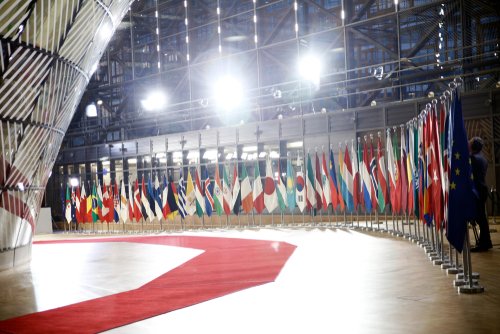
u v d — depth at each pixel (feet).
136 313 24.21
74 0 41.29
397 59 91.04
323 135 91.20
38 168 48.03
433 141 32.65
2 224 43.83
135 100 126.00
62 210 131.95
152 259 49.01
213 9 112.47
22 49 38.96
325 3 98.63
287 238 62.08
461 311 21.22
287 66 102.78
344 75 97.19
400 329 18.95
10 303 28.91
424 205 37.91
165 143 113.60
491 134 73.67
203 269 39.58
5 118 40.55
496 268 31.09
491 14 80.48
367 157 64.59
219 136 105.50
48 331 21.58
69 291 32.35
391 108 83.71
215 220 101.91
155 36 122.42
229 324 21.22
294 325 20.45
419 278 29.73
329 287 28.60
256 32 104.27
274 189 80.89
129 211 95.66
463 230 24.93
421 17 89.30
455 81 26.02
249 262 41.88
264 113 106.52
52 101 45.78
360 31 94.22
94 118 134.62
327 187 73.92
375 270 33.63
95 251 61.21
